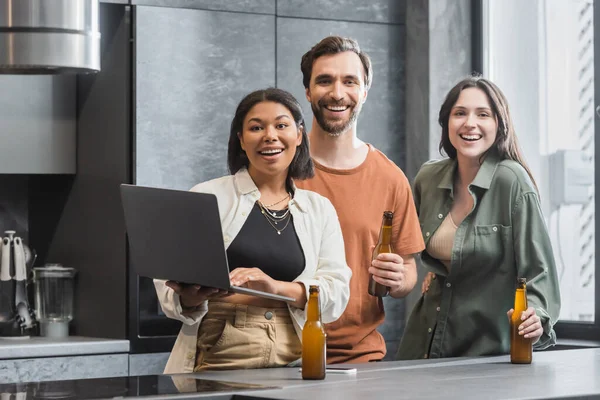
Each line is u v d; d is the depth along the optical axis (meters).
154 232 2.88
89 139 5.05
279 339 3.09
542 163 5.47
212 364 3.08
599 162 5.09
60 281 5.01
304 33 5.26
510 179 3.67
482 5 5.60
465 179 3.85
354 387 2.63
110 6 4.78
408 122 5.58
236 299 3.08
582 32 5.25
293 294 3.06
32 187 5.46
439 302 3.88
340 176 3.74
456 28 5.59
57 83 5.08
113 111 4.87
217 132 5.00
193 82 4.93
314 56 3.74
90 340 4.77
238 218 3.13
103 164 4.93
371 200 3.74
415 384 2.71
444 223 3.89
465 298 3.77
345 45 3.71
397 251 3.78
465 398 2.44
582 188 5.25
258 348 3.06
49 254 5.32
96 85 4.99
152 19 4.83
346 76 3.69
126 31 4.79
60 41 3.35
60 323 4.99
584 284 5.23
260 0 5.13
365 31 5.45
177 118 4.89
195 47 4.94
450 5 5.55
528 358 3.29
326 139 3.76
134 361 4.77
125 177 4.78
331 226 3.28
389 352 5.48
